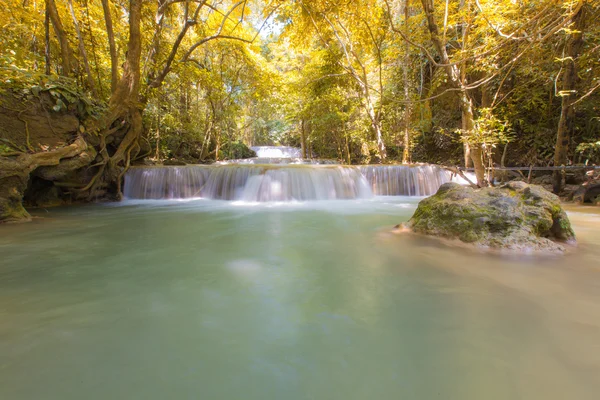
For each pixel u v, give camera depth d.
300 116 16.28
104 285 2.09
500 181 8.77
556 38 6.34
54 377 1.14
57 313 1.66
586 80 6.84
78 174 6.75
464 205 3.18
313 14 10.40
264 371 1.19
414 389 1.07
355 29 10.98
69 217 5.10
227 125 16.08
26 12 6.29
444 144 12.68
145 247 3.16
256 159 17.16
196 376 1.16
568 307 1.68
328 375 1.16
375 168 8.58
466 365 1.20
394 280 2.14
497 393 1.04
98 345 1.36
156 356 1.28
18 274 2.30
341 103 13.88
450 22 5.74
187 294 1.95
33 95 5.05
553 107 8.91
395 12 13.57
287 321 1.59
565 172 7.08
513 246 2.75
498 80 8.26
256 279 2.21
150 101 10.71
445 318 1.59
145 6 8.84
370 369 1.19
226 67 14.12
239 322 1.58
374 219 4.84
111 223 4.54
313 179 7.80
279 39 12.42
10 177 4.52
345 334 1.45
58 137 5.41
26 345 1.34
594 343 1.33
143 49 9.47
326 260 2.66
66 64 6.36
